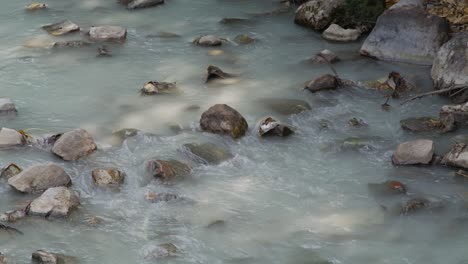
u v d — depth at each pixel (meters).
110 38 10.59
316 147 7.87
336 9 10.74
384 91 9.01
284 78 9.48
